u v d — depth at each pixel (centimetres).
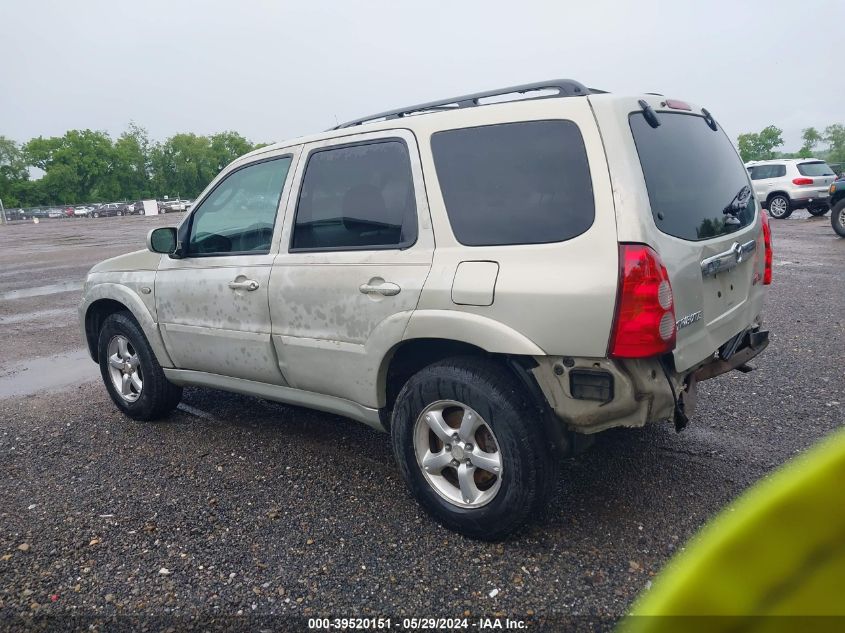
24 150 11062
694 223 294
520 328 271
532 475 277
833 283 890
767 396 463
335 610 256
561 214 270
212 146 12769
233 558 296
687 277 276
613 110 271
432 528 313
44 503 359
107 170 11331
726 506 315
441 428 302
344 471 382
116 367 489
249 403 516
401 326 307
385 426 340
